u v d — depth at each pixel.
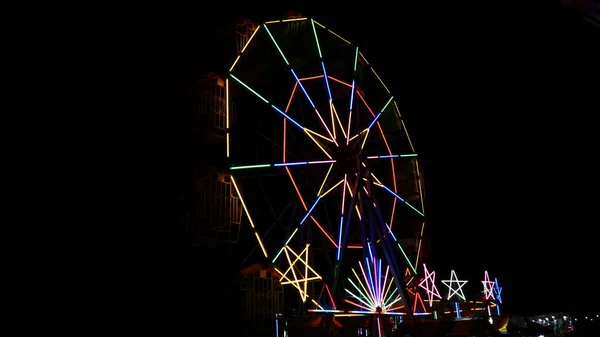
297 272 23.72
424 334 26.28
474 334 25.97
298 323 22.84
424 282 28.98
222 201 21.97
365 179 24.89
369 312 22.42
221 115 23.08
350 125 25.02
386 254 23.23
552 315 45.56
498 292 33.78
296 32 25.77
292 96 24.17
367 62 28.58
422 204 30.72
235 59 23.33
